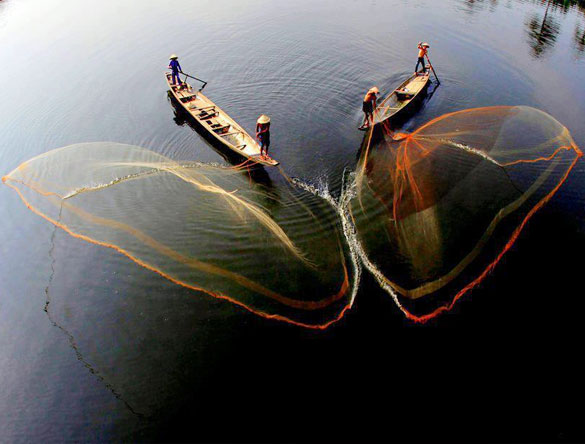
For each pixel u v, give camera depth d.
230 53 23.61
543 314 9.44
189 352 9.09
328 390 8.28
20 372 8.99
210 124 17.19
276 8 29.55
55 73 22.14
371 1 30.42
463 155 14.53
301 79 20.86
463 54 22.33
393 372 8.54
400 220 12.04
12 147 16.80
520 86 19.09
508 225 11.61
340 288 10.30
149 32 26.52
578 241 11.05
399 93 18.31
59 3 31.97
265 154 15.46
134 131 17.66
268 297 10.13
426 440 7.41
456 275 10.40
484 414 7.79
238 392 8.32
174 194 13.80
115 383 8.63
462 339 9.05
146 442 7.70
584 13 26.84
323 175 14.56
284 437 7.62
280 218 12.66
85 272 11.12
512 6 28.58
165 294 10.31
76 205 13.44
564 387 8.12
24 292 10.80
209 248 11.57
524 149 14.76
